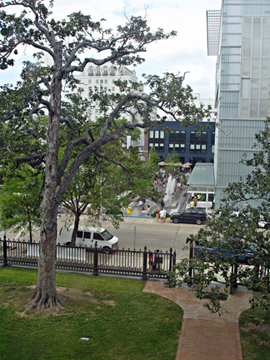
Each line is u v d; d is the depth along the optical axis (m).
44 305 11.56
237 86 34.44
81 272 15.52
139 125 13.09
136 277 15.03
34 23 11.98
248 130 34.69
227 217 9.98
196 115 12.65
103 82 84.44
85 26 12.67
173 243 23.75
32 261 16.20
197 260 9.91
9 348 9.09
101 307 11.84
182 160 64.19
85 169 18.34
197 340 9.90
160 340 9.86
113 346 9.45
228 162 35.16
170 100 12.27
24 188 18.53
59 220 29.61
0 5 11.61
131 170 15.22
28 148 13.08
